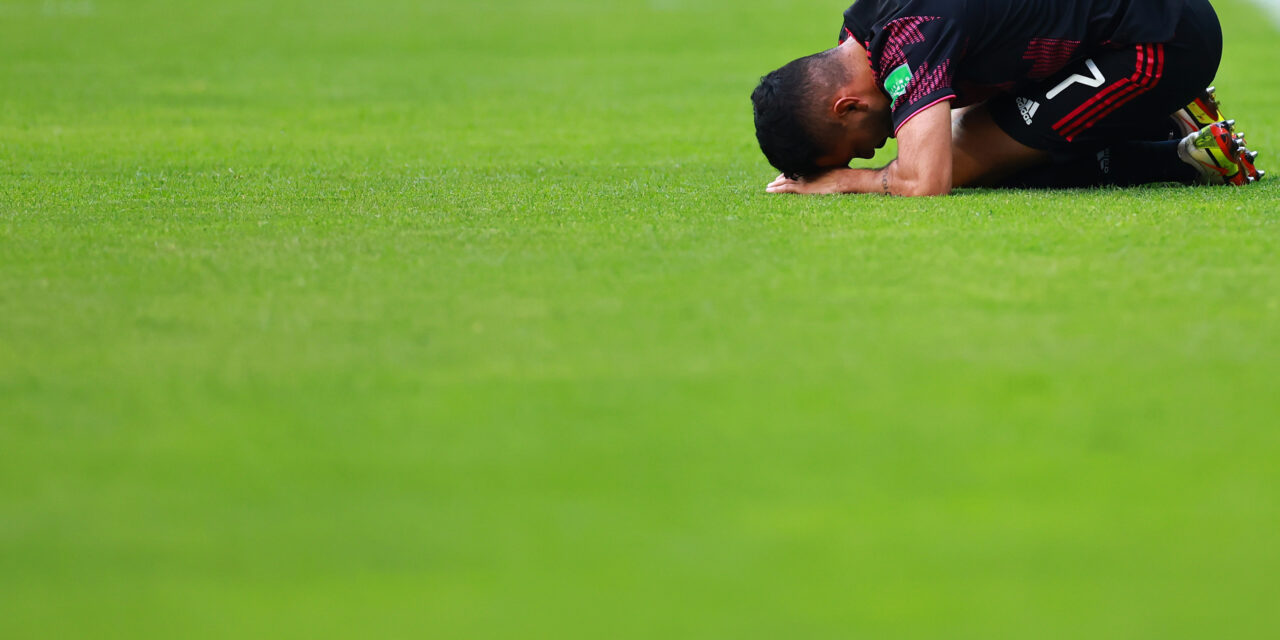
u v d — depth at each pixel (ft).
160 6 228.84
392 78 135.23
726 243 48.14
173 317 38.86
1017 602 22.18
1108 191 61.52
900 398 31.27
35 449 29.01
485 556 24.04
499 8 218.79
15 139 91.09
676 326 37.17
